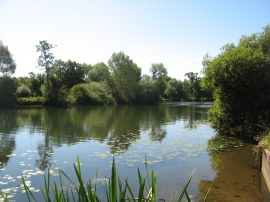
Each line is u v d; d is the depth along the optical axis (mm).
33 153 12352
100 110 40500
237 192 7562
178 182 8398
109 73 64062
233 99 16422
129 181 8367
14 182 8242
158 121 26281
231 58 15711
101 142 15117
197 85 91375
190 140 15906
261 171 9430
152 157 11703
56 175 9008
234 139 16203
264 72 15188
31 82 54500
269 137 9367
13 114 31516
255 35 17625
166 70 78312
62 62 63125
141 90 63750
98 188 7586
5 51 42969
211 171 9633
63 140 15625
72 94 52250
